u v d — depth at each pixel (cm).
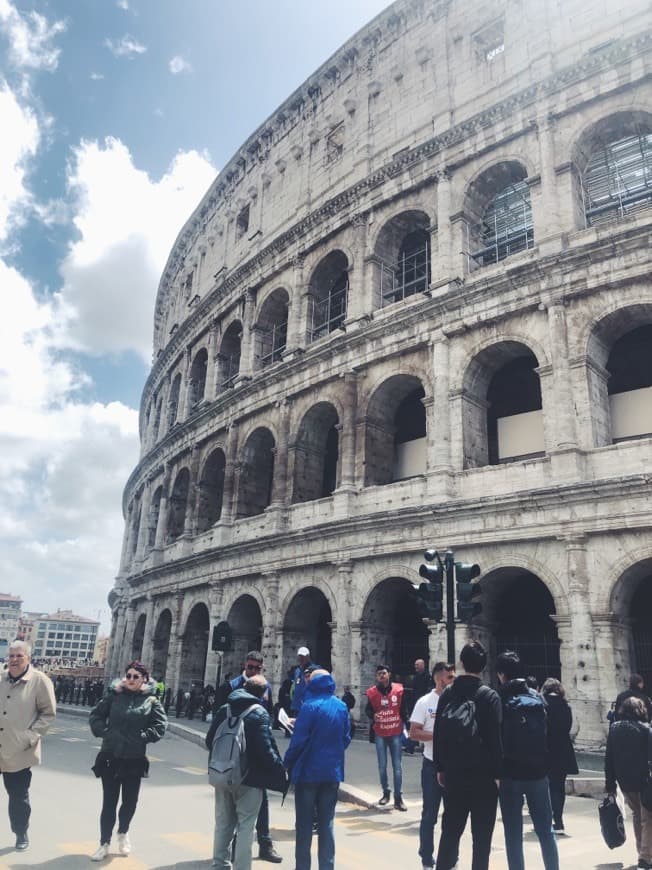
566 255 2958
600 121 3200
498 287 3162
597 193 3309
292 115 5147
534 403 3378
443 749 940
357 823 1490
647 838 1155
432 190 3791
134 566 6078
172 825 1407
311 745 1046
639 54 3116
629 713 1204
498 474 2975
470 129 3625
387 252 4047
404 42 4300
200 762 2425
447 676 1259
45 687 1230
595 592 2570
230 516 4441
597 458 2728
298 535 3650
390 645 3378
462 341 3306
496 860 1227
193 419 5166
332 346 3866
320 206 4409
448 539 2989
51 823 1381
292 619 3734
